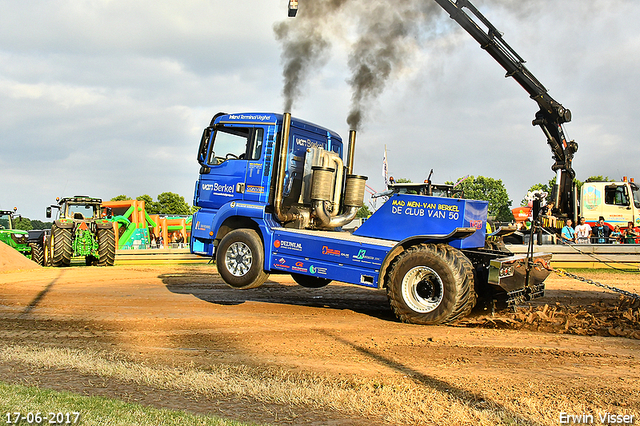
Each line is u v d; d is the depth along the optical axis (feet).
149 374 14.21
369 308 26.45
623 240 56.24
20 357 16.05
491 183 214.48
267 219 25.82
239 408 11.78
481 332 19.69
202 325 21.57
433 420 10.95
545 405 11.71
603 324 20.65
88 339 18.99
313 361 15.70
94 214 60.90
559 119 53.47
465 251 22.44
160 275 43.06
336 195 28.17
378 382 13.46
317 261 23.90
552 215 56.70
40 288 33.88
